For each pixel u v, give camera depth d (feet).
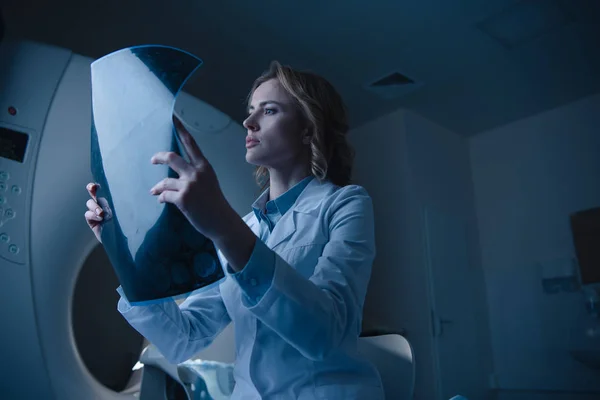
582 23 9.12
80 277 4.84
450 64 10.39
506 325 12.37
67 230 3.98
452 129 13.39
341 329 2.11
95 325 4.88
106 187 1.98
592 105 11.82
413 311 10.78
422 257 11.16
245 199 5.31
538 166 12.50
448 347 10.89
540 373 11.59
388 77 10.79
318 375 2.46
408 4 8.52
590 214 11.42
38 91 4.11
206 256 1.98
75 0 8.19
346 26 9.07
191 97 5.36
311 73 3.35
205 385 3.90
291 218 2.86
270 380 2.47
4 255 3.57
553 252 11.89
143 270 1.92
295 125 3.09
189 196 1.71
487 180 13.41
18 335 3.48
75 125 4.23
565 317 11.41
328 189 2.99
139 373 4.87
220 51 9.73
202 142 5.19
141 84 1.93
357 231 2.55
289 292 1.95
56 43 9.27
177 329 2.86
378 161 12.30
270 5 8.45
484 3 8.55
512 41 9.65
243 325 2.69
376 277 11.66
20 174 3.82
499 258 12.83
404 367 3.05
